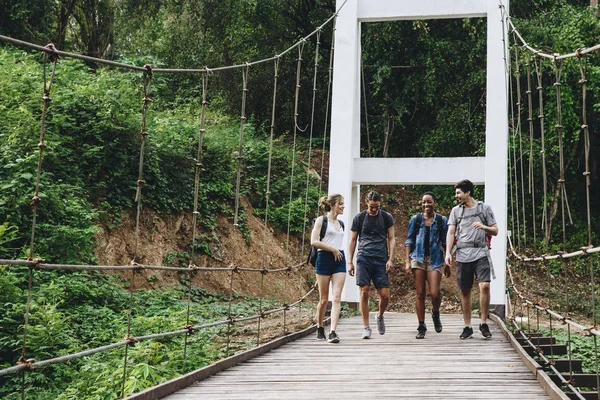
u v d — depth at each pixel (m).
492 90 10.79
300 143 20.09
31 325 8.20
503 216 10.52
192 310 10.58
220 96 20.28
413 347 7.20
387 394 4.89
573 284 17.05
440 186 20.39
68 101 11.62
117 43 20.44
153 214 12.44
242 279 13.41
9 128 10.38
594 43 16.67
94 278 10.28
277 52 20.42
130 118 12.32
